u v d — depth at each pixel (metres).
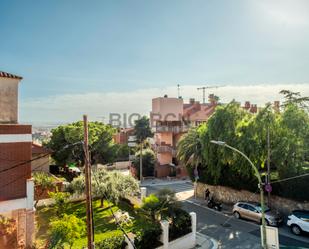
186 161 29.94
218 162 26.30
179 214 17.61
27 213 15.39
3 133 14.75
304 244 17.89
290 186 22.17
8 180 14.91
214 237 19.19
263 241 14.28
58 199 21.73
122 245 14.25
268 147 22.22
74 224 14.48
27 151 15.48
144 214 18.83
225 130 25.25
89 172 11.22
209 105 49.53
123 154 51.16
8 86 15.67
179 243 16.75
